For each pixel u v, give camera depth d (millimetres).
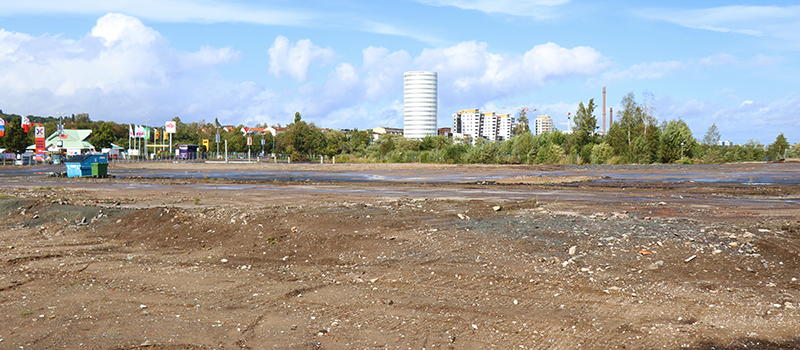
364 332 5863
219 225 12742
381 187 25484
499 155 69750
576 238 9914
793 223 10844
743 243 9086
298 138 109938
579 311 6363
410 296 7168
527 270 8188
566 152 83250
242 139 131375
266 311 6664
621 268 8078
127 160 79312
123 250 11219
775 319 5887
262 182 29625
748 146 91812
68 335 5848
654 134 75375
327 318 6359
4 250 11266
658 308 6367
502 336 5660
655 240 9516
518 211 13969
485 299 6930
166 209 14438
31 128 105188
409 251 9617
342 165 58656
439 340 5582
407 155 83062
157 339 5688
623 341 5426
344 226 11828
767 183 26812
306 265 9305
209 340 5660
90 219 14820
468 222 12047
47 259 10266
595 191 21984
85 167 35375
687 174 36250
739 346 5203
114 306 6957
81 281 8375
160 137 134750
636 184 26609
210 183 29125
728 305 6383
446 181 30438
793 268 7746
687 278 7527
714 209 14211
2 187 26672
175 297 7367
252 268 9180
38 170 46688
